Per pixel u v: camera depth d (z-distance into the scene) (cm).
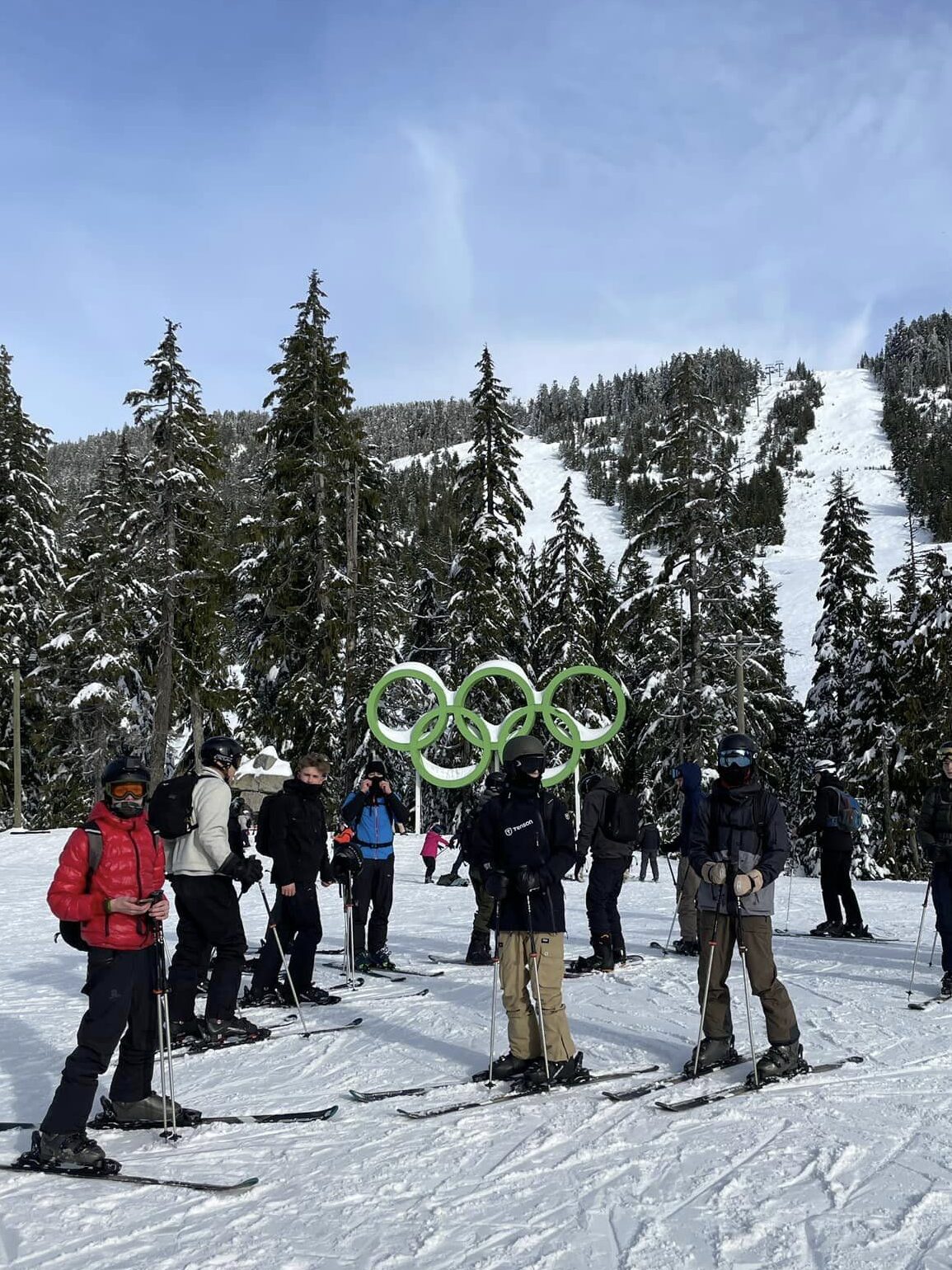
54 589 3272
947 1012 686
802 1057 544
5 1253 349
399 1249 340
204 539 2756
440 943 1143
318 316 2852
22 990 891
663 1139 439
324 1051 637
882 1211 357
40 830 3003
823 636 3494
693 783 960
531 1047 550
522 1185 394
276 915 785
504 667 2072
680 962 917
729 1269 317
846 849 1086
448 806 3341
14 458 3197
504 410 3098
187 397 2761
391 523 3847
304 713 2691
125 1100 488
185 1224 371
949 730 2753
